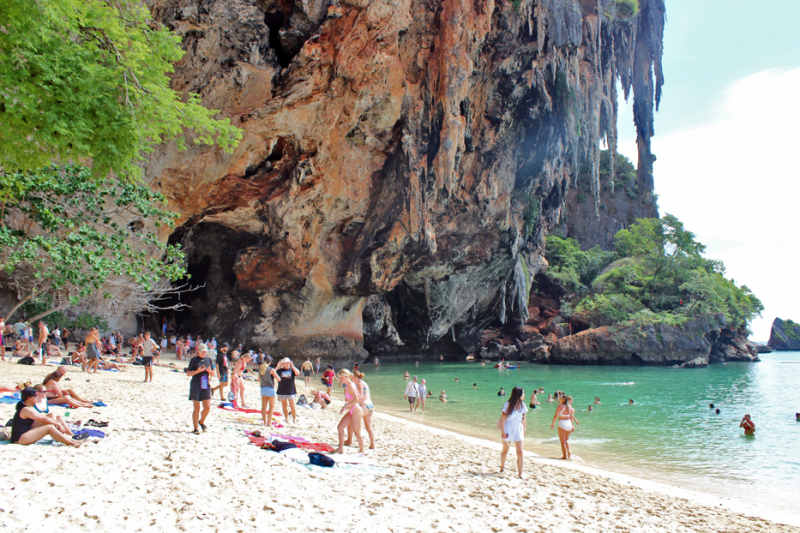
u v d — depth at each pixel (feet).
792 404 86.17
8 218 58.54
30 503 14.82
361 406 31.96
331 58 100.68
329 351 128.06
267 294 120.88
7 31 23.44
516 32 124.36
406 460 30.81
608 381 122.93
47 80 25.44
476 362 190.80
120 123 27.50
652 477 38.91
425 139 118.62
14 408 30.01
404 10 103.96
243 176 104.17
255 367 108.58
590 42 154.71
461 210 142.00
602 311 197.77
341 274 124.57
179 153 91.71
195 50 87.30
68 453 21.13
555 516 21.93
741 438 56.24
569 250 253.44
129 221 73.31
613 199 287.07
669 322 180.14
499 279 170.81
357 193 118.93
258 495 18.63
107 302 86.12
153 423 30.76
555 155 148.56
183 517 15.44
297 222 113.60
